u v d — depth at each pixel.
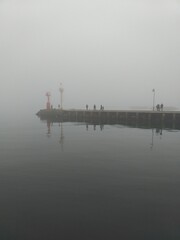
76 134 42.22
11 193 16.41
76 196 15.89
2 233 11.98
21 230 12.20
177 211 13.98
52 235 11.84
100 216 13.43
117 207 14.39
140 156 26.39
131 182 18.39
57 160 24.83
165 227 12.40
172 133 42.56
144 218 13.23
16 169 21.75
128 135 40.69
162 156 26.41
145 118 57.22
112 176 19.75
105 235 11.80
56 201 15.20
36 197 15.81
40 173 20.55
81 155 26.89
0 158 25.78
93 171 21.08
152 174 20.27
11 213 13.77
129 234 11.85
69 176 19.75
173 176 19.81
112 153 27.81
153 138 37.53
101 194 16.17
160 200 15.32
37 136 40.38
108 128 50.22
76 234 11.86
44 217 13.38
